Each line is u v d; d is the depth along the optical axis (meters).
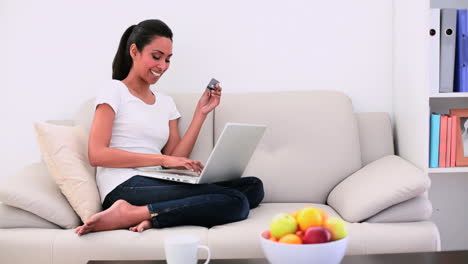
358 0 2.37
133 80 1.98
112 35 2.39
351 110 2.21
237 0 2.38
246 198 1.72
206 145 2.15
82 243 1.54
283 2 2.38
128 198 1.73
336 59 2.38
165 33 1.95
